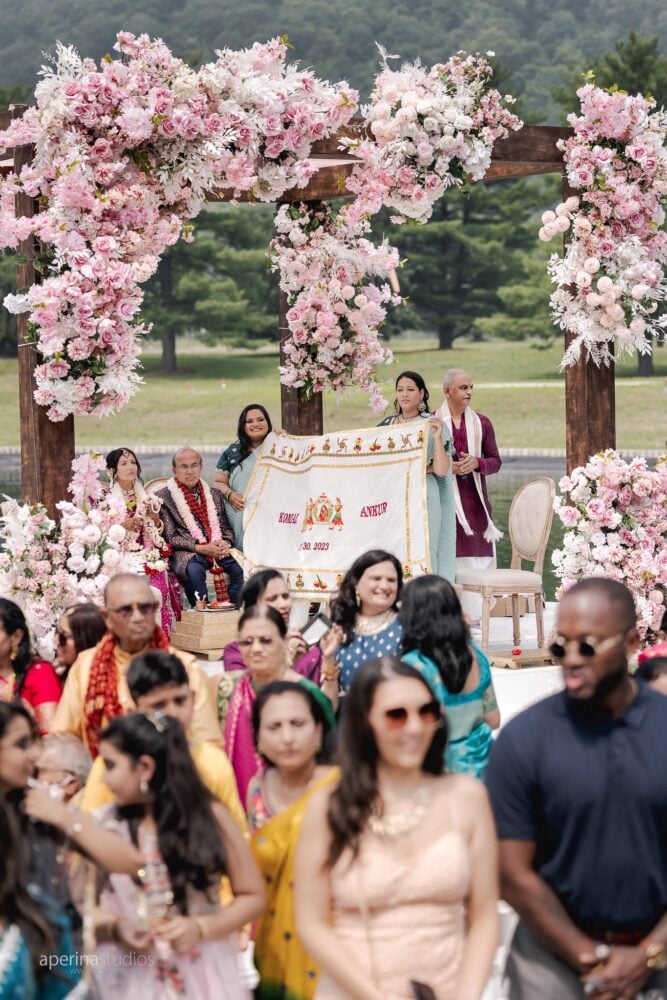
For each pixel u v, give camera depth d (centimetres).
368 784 417
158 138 1001
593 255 1129
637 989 416
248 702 607
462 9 15262
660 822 419
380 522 1172
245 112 1043
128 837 442
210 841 439
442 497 1174
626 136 1127
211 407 6297
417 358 7681
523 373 7106
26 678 685
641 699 432
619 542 1091
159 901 436
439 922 416
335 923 421
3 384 6881
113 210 984
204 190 1052
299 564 1216
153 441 5716
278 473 1264
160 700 506
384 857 415
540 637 1166
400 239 7662
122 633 598
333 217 1385
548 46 14925
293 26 14775
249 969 579
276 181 1090
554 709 432
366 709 420
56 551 959
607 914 422
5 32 16200
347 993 416
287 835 464
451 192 7412
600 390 1141
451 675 598
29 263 977
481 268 7694
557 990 427
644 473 1090
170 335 7650
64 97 954
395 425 1181
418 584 611
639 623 1065
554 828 425
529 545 1241
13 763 432
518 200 7594
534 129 1137
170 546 1220
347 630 677
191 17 15325
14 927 409
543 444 5256
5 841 414
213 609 1188
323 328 1361
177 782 441
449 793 423
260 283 7900
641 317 1125
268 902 468
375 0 15162
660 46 14625
